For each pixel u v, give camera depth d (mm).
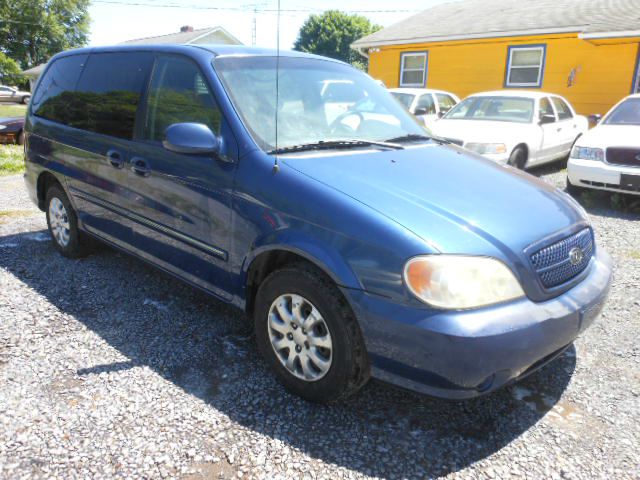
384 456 2355
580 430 2561
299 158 2850
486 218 2512
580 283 2672
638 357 3227
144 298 3887
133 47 3869
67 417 2529
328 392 2564
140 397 2705
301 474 2232
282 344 2742
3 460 2244
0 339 3229
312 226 2521
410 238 2287
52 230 4754
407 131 3705
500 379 2295
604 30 12312
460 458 2359
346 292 2371
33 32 54781
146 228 3549
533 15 15273
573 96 13977
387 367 2348
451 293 2201
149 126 3492
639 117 7535
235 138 2939
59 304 3748
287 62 3586
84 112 4102
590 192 7594
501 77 15211
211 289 3170
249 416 2590
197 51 3381
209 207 3010
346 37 51062
